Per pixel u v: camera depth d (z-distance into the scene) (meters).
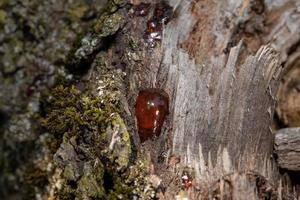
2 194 0.41
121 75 0.38
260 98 0.37
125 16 0.39
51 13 0.42
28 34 0.42
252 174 0.36
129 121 0.37
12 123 0.41
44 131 0.41
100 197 0.36
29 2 0.42
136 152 0.36
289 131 0.38
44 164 0.40
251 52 0.40
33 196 0.40
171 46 0.38
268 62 0.38
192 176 0.36
